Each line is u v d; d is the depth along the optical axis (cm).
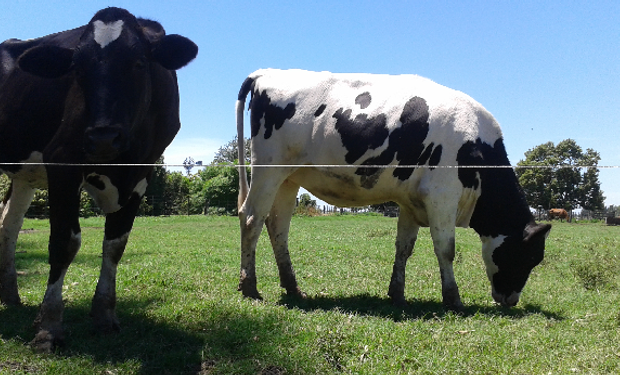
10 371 370
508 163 632
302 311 546
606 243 1439
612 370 362
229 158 6144
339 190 651
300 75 661
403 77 647
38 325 434
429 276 813
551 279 792
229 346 422
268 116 650
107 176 471
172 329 470
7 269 582
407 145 601
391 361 379
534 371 361
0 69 546
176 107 569
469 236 1755
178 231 1905
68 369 380
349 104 622
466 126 601
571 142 5084
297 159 641
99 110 403
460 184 599
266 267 888
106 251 498
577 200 5109
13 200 586
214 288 659
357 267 905
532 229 614
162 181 4312
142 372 380
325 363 379
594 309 573
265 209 645
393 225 2511
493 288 643
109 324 477
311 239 1520
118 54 423
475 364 371
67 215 445
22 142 503
